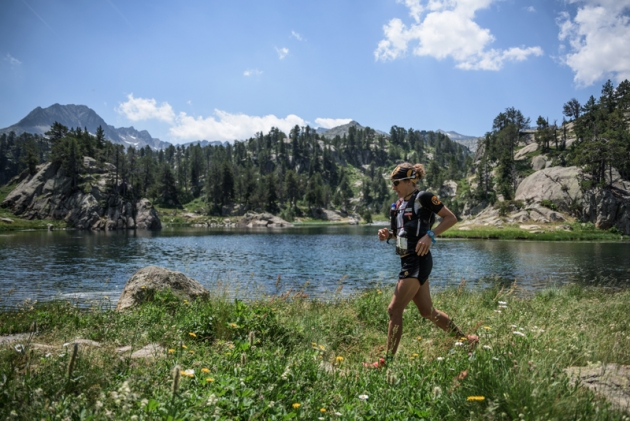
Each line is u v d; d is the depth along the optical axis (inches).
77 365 125.4
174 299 301.9
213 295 340.8
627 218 3097.9
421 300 174.4
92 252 1513.3
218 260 1268.5
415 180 170.2
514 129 6771.7
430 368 140.7
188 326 201.5
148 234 3097.9
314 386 120.3
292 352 166.2
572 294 464.8
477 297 394.3
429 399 115.0
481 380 112.7
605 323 223.3
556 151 5767.7
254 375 120.3
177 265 1119.0
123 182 4923.7
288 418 95.2
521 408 96.7
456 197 6619.1
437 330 213.5
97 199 4628.4
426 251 160.9
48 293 631.8
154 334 197.8
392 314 167.8
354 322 252.7
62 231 3627.0
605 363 134.3
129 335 193.5
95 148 5895.7
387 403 110.5
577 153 4138.8
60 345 176.7
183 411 90.8
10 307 441.4
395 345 163.8
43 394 99.7
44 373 117.7
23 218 4530.0
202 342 183.8
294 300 323.0
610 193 3198.8
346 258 1338.6
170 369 128.4
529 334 163.9
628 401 108.9
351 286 745.6
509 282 806.5
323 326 228.1
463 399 107.3
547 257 1393.9
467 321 226.5
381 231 182.9
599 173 3494.1
